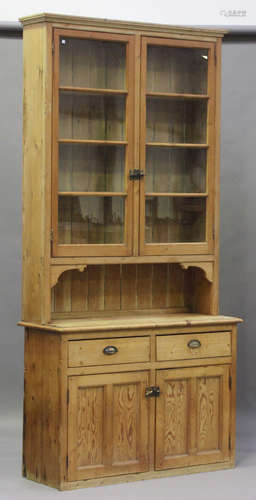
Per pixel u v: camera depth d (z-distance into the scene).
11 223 4.55
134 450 3.57
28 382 3.63
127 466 3.54
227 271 4.77
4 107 4.52
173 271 4.02
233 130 4.73
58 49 3.51
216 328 3.74
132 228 3.69
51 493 3.39
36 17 3.50
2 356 4.58
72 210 3.58
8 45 4.51
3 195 4.54
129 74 3.67
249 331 4.75
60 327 3.41
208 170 3.86
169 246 3.77
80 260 3.58
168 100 3.79
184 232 3.82
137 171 3.69
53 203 3.51
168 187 3.79
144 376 3.57
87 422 3.46
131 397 3.55
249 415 4.68
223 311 4.77
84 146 3.60
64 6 4.40
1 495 3.36
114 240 3.66
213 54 3.84
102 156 3.65
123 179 3.69
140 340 3.56
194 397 3.69
